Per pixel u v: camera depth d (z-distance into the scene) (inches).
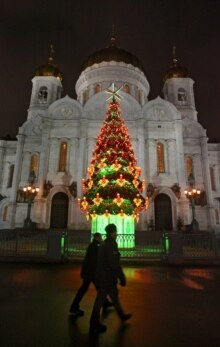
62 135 1531.7
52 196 1434.5
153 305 286.5
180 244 613.3
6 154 1707.7
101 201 754.8
